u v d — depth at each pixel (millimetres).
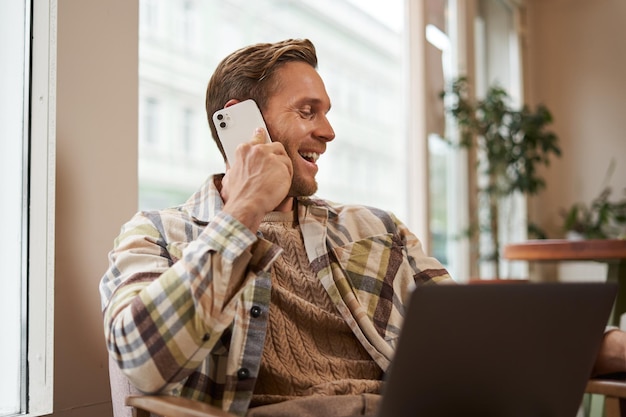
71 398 1321
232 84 1264
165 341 900
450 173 3740
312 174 1242
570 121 4371
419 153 3283
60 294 1320
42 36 1353
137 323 905
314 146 1244
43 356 1301
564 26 4434
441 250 3586
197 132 6082
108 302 1003
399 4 3354
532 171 3758
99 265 1397
